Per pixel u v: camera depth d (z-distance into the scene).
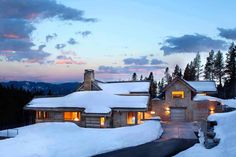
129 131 28.03
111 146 21.78
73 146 20.17
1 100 58.41
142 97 43.72
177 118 44.34
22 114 61.50
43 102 46.66
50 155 17.33
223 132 20.64
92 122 41.75
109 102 43.00
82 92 47.94
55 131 26.44
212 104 42.91
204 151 18.00
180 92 44.53
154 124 31.69
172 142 23.92
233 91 79.62
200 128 31.36
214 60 103.12
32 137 22.17
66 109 43.41
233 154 15.02
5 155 16.12
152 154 19.38
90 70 49.19
